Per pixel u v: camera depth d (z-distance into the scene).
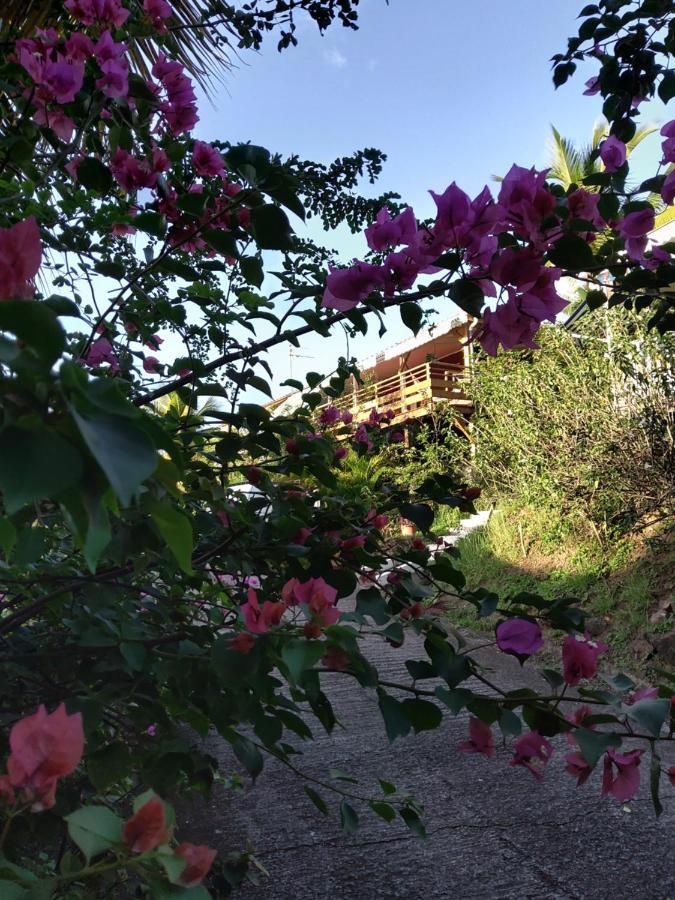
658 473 6.68
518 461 8.30
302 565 1.69
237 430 1.84
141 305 2.06
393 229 1.26
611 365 6.96
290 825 2.94
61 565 1.48
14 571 1.36
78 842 0.59
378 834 2.85
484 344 1.29
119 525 1.04
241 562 1.67
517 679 4.97
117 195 1.96
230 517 1.68
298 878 2.53
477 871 2.56
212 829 2.91
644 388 6.73
